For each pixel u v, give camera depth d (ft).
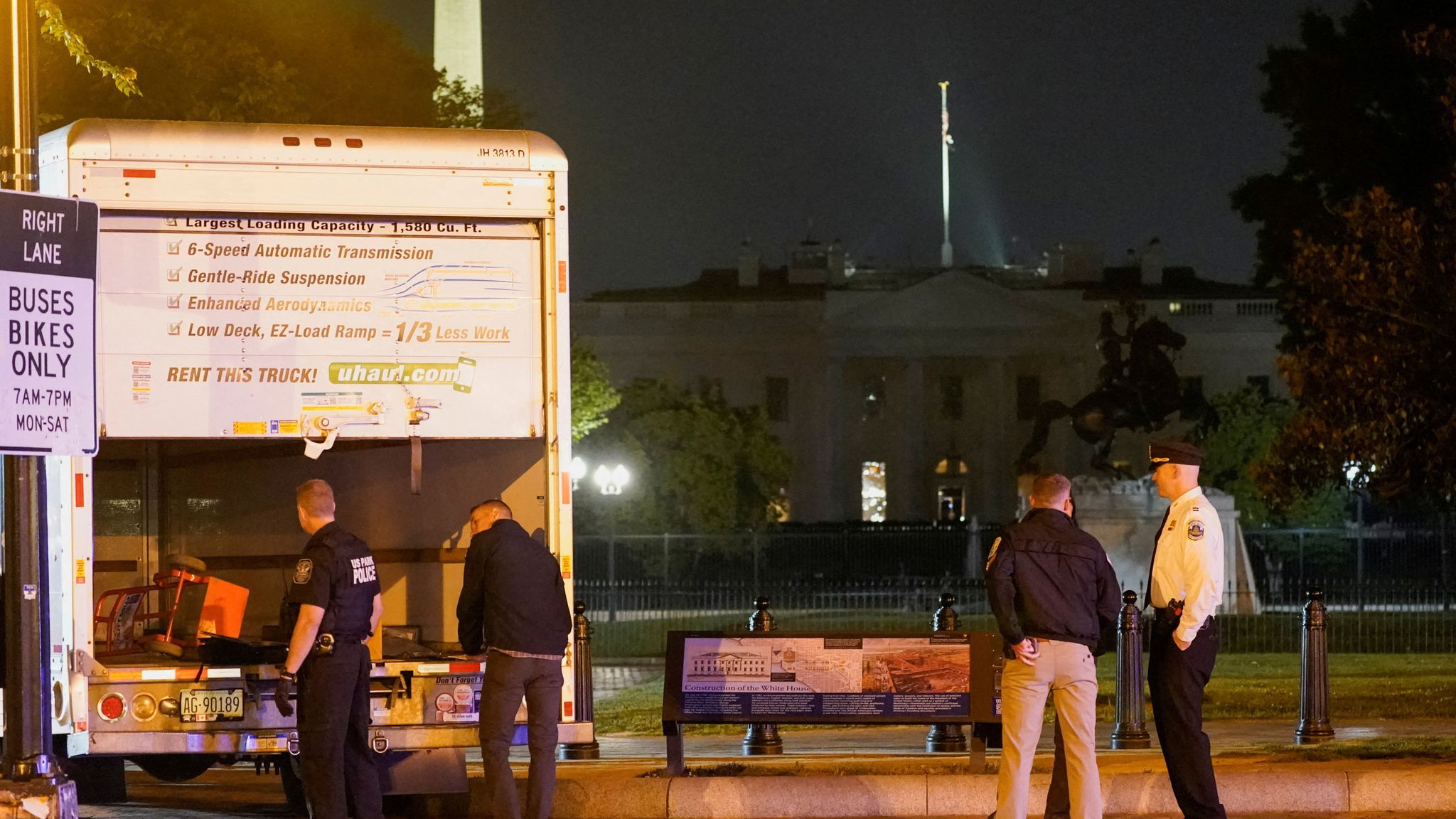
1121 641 47.91
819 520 300.61
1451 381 65.21
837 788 35.88
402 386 33.27
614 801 35.86
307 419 32.94
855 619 118.21
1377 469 68.39
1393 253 64.69
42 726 29.12
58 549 31.81
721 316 304.91
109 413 32.19
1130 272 325.62
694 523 194.59
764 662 36.86
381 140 33.04
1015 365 303.27
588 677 45.65
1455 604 119.85
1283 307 116.16
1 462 30.19
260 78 78.64
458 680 33.35
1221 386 298.56
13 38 29.89
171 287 32.55
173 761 37.76
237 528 38.88
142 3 77.36
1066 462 296.10
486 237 33.65
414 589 37.27
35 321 28.48
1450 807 35.60
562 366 33.65
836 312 298.35
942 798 35.86
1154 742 51.06
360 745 32.30
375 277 33.27
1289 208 112.98
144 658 34.60
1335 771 36.04
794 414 303.68
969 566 168.45
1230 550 120.06
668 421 196.75
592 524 188.75
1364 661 85.20
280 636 36.63
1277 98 108.17
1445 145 92.43
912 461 299.79
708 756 45.29
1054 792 32.78
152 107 75.66
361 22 99.30
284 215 32.83
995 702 36.47
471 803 37.83
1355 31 101.65
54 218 28.68
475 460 36.78
